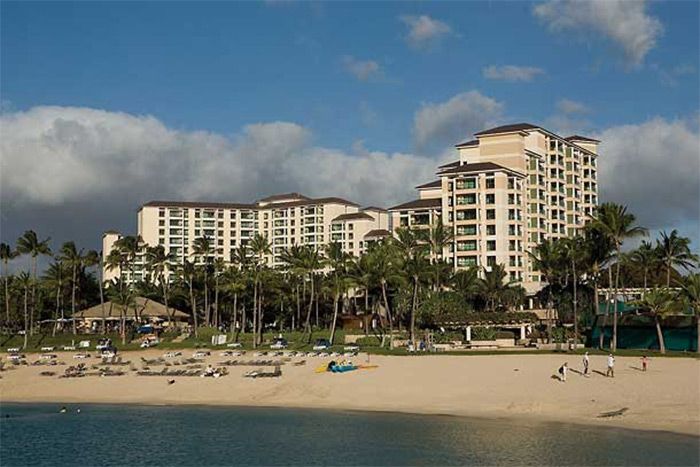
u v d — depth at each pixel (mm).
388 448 49906
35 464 50281
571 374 72812
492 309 140875
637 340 104188
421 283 128750
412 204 179625
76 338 135875
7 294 151125
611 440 48875
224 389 77750
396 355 96875
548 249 117562
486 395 66062
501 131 169250
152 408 70938
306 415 63969
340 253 146875
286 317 174125
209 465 48094
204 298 165500
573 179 181625
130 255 158625
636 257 123312
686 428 51406
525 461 44531
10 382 87000
